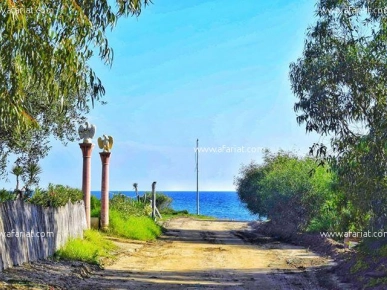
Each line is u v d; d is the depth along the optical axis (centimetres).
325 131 1553
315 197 3197
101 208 3016
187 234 4000
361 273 1625
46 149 2098
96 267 1891
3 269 1484
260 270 1911
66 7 880
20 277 1429
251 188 5250
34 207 1770
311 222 3148
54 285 1423
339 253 2225
